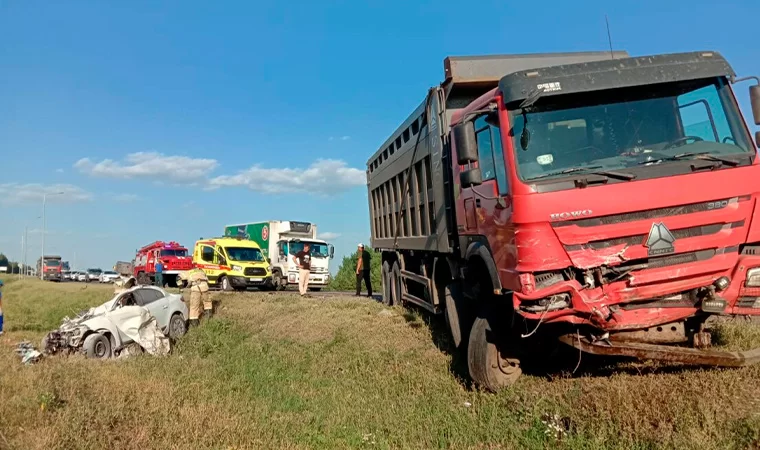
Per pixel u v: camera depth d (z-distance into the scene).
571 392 5.95
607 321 5.38
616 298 5.30
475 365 6.82
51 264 65.38
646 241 5.30
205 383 8.45
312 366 9.38
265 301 18.33
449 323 8.59
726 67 5.83
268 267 29.05
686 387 5.50
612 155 5.62
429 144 9.61
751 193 5.45
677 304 5.45
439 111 8.87
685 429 4.77
